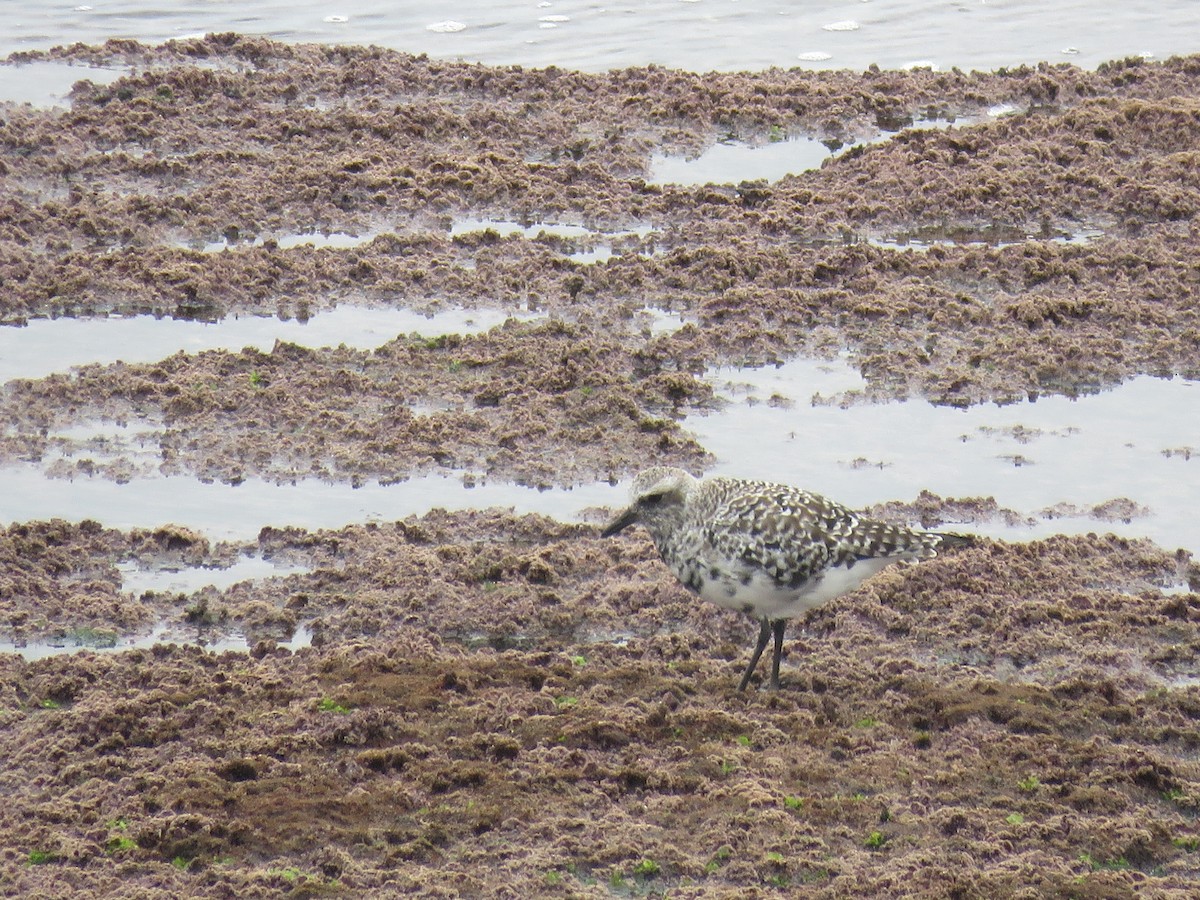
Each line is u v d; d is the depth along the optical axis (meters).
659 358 18.83
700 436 17.22
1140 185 22.95
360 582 14.26
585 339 19.06
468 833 10.83
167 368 18.20
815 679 12.73
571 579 14.41
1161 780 11.32
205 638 13.53
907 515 15.47
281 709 12.20
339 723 11.91
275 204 22.83
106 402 17.59
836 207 22.84
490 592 14.11
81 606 13.81
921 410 17.92
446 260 21.27
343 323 19.75
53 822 10.89
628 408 17.48
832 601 13.73
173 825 10.72
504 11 32.19
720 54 29.81
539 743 11.82
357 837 10.73
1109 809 11.08
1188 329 19.30
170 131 25.12
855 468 16.56
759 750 11.80
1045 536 15.25
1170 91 27.19
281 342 18.64
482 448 16.80
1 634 13.47
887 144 24.91
